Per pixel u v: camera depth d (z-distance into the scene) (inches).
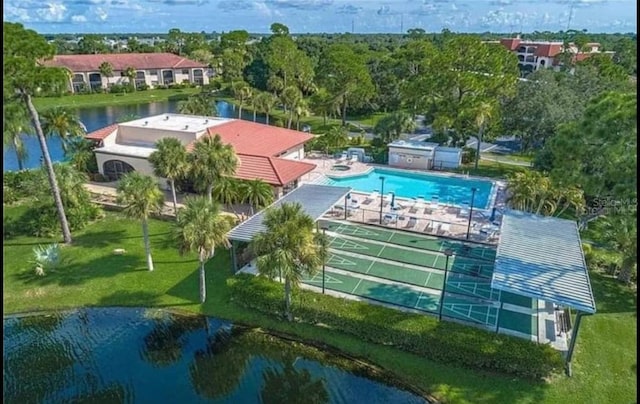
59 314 1055.0
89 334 995.9
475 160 2126.0
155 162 1301.7
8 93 1141.1
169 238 1380.4
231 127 1982.0
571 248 1029.8
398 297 1058.7
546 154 1663.4
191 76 4731.8
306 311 976.9
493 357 830.5
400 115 2298.2
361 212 1555.1
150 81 4522.6
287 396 828.6
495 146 2468.0
